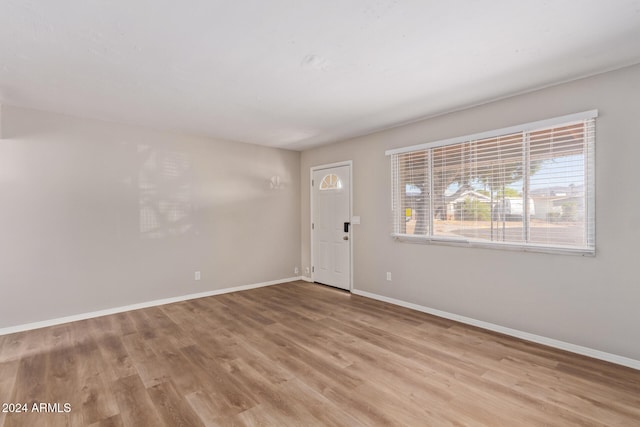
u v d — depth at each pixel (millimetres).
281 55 2266
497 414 1917
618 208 2484
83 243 3652
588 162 2619
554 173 2809
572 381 2266
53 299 3463
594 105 2582
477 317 3348
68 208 3557
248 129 4223
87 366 2514
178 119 3771
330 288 5059
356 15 1801
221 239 4773
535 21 1862
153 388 2205
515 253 3057
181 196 4391
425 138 3785
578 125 2676
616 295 2508
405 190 4023
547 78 2650
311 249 5547
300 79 2668
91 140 3705
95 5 1686
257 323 3479
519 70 2506
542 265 2889
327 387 2215
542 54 2256
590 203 2609
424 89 2887
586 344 2652
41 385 2242
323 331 3242
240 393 2145
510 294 3096
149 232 4117
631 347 2445
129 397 2098
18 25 1864
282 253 5496
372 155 4422
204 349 2824
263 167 5258
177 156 4359
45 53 2205
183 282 4406
